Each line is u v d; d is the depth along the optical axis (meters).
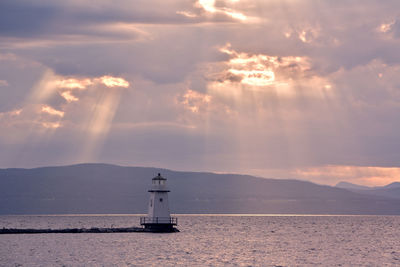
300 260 178.25
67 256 180.12
